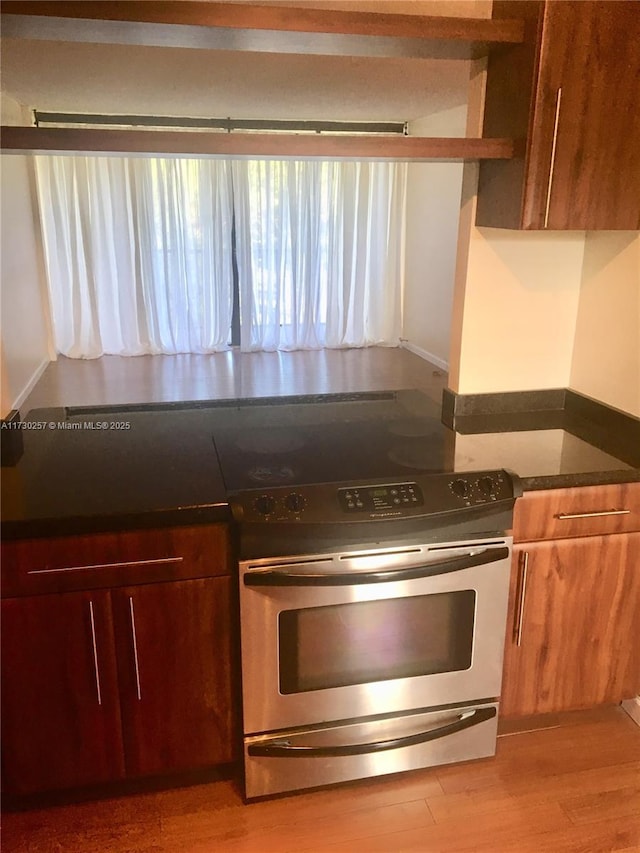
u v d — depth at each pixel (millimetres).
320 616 1606
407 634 1688
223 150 1545
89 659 1550
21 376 4461
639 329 1905
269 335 6371
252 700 1631
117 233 5797
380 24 1504
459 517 1602
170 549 1512
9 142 1440
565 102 1614
